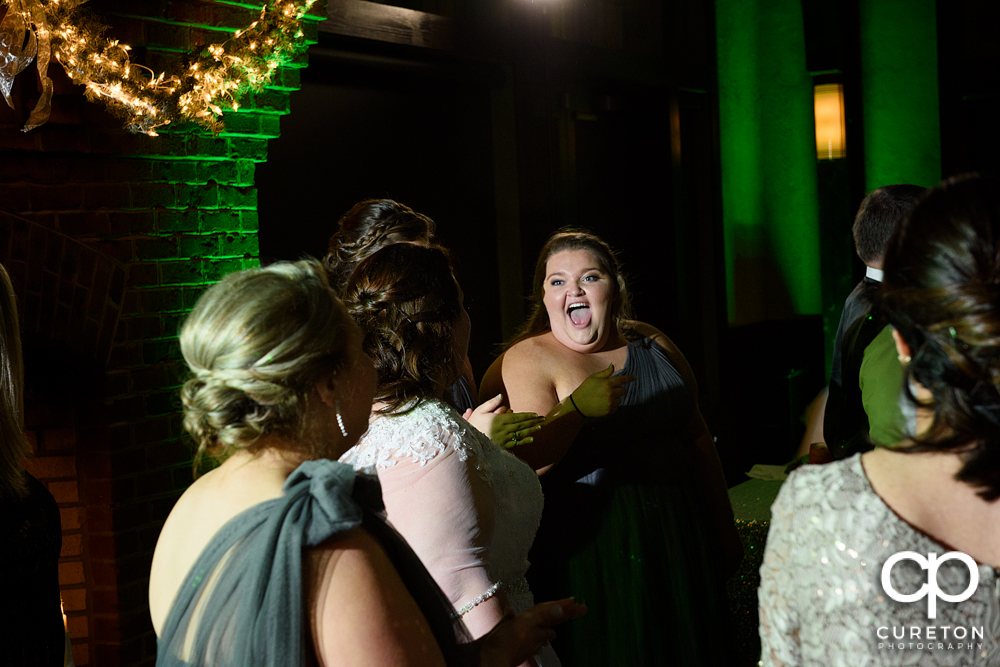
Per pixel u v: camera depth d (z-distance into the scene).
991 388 0.88
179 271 2.66
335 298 1.17
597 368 2.52
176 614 1.04
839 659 0.97
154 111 2.40
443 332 1.64
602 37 5.11
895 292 0.94
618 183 5.35
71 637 2.54
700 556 2.47
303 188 3.36
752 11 6.35
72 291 2.39
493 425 2.00
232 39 2.57
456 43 3.95
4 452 1.46
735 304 6.34
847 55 6.14
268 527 1.02
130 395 2.54
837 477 1.02
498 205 4.39
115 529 2.51
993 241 0.87
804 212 6.43
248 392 1.06
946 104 6.10
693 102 5.79
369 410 1.21
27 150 2.29
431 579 1.17
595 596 2.34
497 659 1.29
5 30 2.11
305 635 0.99
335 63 3.42
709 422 5.84
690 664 2.36
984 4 5.97
